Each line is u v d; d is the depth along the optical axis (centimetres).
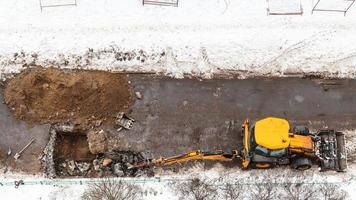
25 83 2289
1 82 2323
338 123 2302
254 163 2150
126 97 2317
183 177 2200
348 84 2366
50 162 2206
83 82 2281
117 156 2233
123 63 2366
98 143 2220
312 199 2142
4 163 2214
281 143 2056
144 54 2378
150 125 2281
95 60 2364
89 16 2428
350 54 2395
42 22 2411
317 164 2212
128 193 2138
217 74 2367
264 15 2444
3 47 2369
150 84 2345
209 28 2417
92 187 2161
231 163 2225
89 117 2272
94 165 2239
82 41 2386
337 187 2178
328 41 2408
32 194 2158
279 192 2159
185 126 2283
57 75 2308
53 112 2273
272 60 2384
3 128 2266
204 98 2330
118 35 2400
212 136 2270
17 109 2283
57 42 2381
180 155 2184
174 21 2428
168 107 2312
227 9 2450
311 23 2434
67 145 2283
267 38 2405
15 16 2417
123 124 2264
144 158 2233
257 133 2080
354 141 2270
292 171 2209
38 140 2250
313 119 2306
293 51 2394
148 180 2191
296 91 2348
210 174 2205
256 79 2364
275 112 2312
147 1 2455
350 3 2475
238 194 2141
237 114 2306
